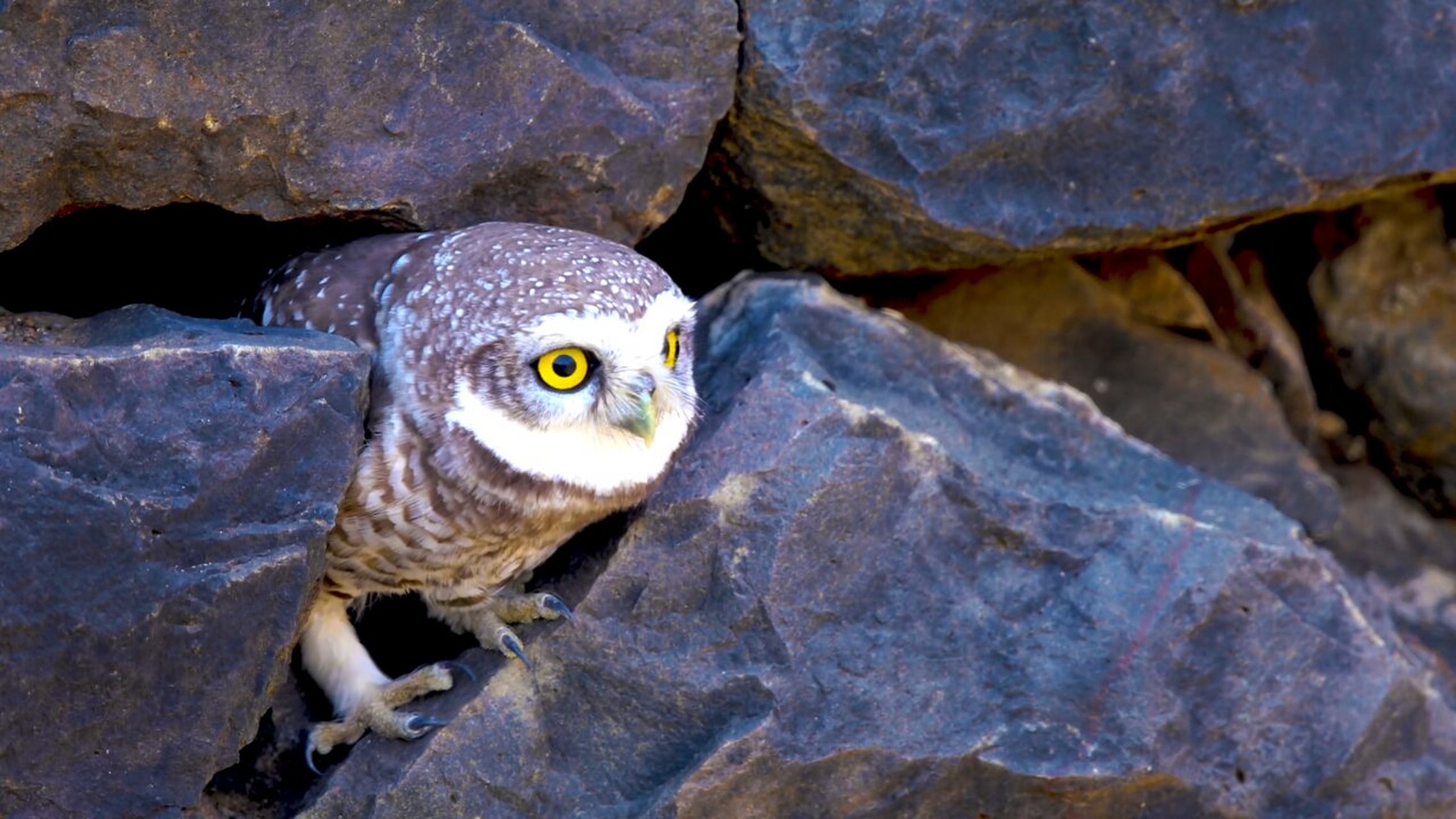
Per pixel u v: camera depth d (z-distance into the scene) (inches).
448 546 210.2
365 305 213.9
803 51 246.4
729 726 226.7
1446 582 346.3
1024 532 245.6
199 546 188.7
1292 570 253.0
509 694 224.8
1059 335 316.5
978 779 234.4
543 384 201.2
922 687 234.2
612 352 200.4
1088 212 267.0
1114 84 259.3
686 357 220.2
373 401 206.2
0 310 209.2
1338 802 253.9
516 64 228.4
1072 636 241.8
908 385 261.3
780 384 238.7
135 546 184.4
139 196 210.2
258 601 192.9
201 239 238.8
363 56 217.5
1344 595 256.5
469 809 221.0
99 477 183.6
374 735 223.9
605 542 231.3
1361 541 350.9
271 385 193.2
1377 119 271.7
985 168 260.5
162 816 196.2
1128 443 272.4
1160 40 259.1
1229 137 267.0
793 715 227.5
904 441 237.5
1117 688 239.9
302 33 211.8
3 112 194.1
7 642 179.0
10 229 203.3
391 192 225.5
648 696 227.6
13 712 182.5
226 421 190.2
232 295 251.8
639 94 240.8
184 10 202.2
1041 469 262.7
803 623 230.5
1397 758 260.8
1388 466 363.3
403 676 229.3
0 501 176.9
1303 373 346.3
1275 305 356.8
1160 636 243.1
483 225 218.5
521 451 203.9
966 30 251.9
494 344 199.5
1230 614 247.4
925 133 255.0
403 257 215.6
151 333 203.9
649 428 203.0
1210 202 270.7
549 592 227.8
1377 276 348.5
